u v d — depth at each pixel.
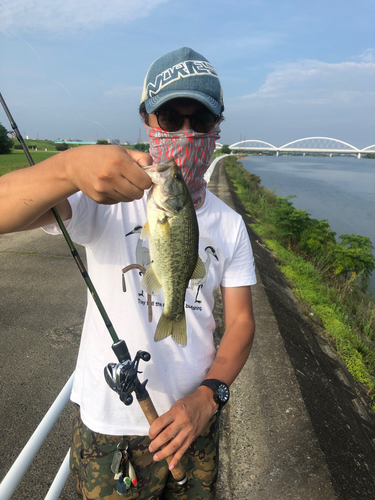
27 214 1.06
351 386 4.91
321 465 2.45
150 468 1.44
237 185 22.64
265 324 4.59
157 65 1.51
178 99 1.47
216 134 1.63
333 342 6.15
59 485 1.67
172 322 1.40
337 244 11.00
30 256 6.54
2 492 1.31
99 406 1.41
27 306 4.72
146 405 1.32
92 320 1.52
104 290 1.46
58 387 3.32
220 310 4.96
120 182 0.92
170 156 1.57
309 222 12.34
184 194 1.37
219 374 1.49
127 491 1.41
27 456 1.45
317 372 4.28
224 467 2.44
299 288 8.13
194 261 1.42
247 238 1.74
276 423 2.83
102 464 1.41
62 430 2.82
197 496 1.56
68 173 0.98
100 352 1.45
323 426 2.98
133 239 1.47
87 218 1.41
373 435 3.89
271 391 3.20
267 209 15.92
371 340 7.09
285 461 2.48
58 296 5.06
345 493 2.30
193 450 1.51
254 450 2.58
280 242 11.92
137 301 1.44
